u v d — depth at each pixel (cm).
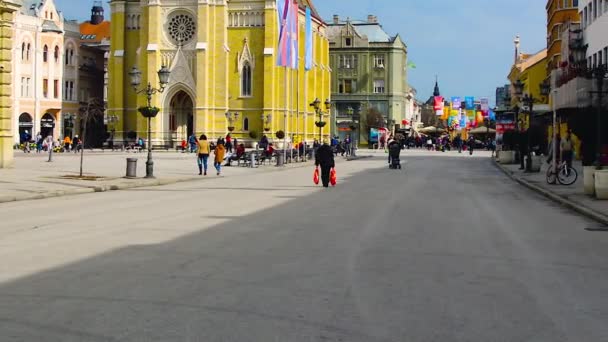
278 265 1108
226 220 1739
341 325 752
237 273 1038
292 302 855
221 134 9288
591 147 3047
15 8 3872
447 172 4481
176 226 1609
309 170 4822
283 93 9431
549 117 5069
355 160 6806
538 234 1531
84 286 934
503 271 1080
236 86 9294
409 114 15512
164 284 952
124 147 9225
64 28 9362
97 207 2102
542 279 1020
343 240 1398
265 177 3897
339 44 12712
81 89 9869
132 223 1667
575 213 2002
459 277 1027
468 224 1702
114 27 9612
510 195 2680
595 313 818
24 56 8638
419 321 773
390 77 12631
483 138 13800
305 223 1684
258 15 9212
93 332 716
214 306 830
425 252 1255
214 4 9225
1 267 1070
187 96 9594
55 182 3022
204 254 1208
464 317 793
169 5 9306
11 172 3641
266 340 694
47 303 838
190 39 9294
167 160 5838
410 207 2123
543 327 755
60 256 1176
